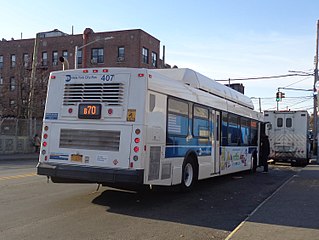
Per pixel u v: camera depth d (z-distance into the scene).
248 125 17.78
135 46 42.41
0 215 7.84
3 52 51.41
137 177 8.56
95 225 7.27
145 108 8.83
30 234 6.54
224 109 14.27
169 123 9.91
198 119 11.87
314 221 7.58
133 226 7.30
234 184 14.09
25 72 41.50
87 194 10.48
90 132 9.14
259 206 9.16
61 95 9.61
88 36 44.41
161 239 6.48
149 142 8.95
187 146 11.01
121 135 8.84
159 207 9.20
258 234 6.58
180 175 10.59
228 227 7.47
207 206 9.56
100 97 9.16
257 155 19.39
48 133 9.62
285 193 11.13
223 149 14.21
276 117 26.03
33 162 22.89
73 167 9.12
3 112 37.50
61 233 6.65
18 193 10.44
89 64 44.38
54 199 9.67
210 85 13.33
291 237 6.40
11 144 29.06
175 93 10.23
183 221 7.86
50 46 47.75
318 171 19.19
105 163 8.90
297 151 25.45
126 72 9.02
